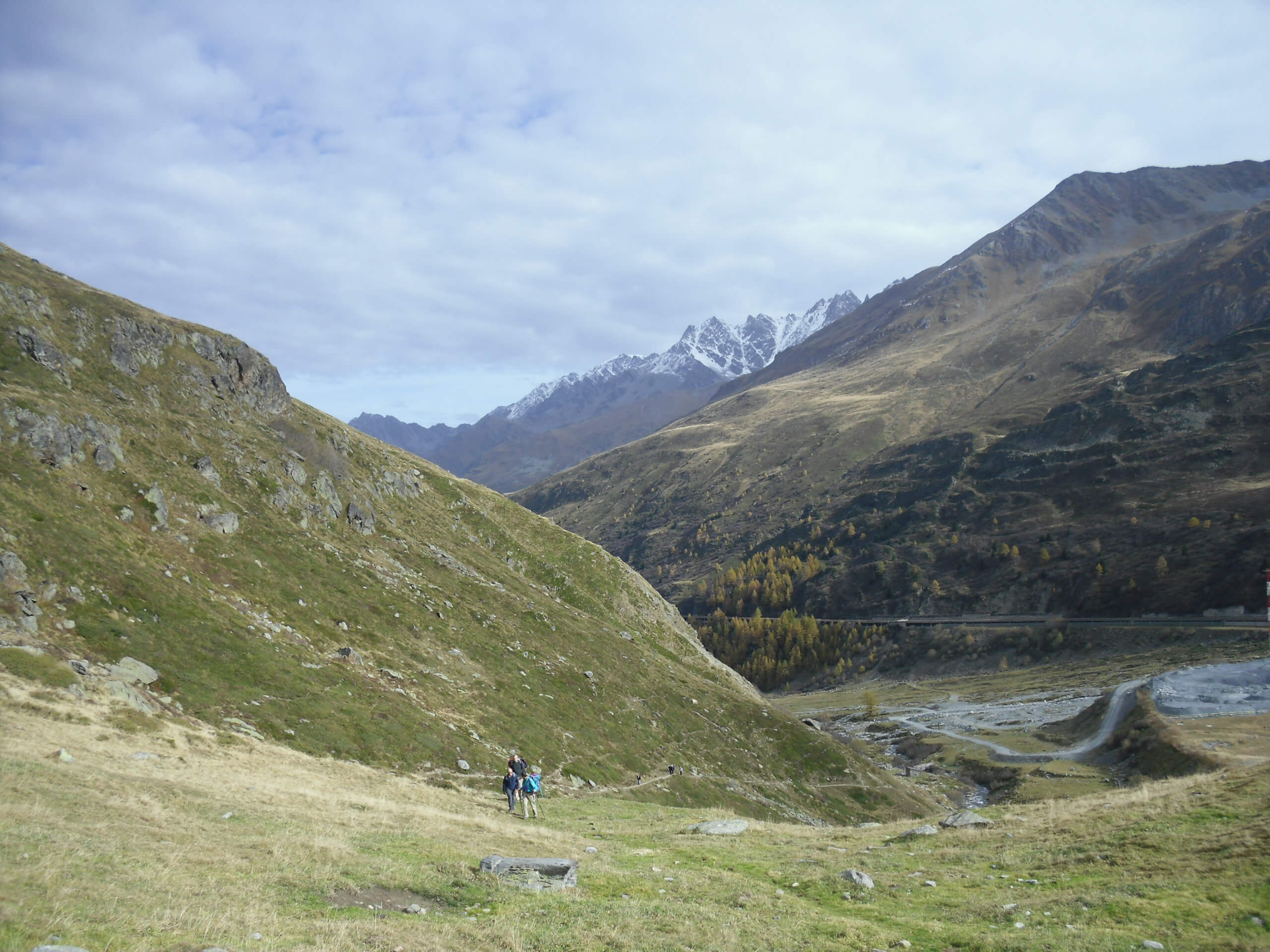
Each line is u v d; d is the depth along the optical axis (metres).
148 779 29.89
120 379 82.88
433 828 31.62
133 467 71.69
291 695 57.47
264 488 86.81
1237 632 190.00
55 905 14.81
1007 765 127.06
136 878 18.03
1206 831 25.56
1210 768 81.25
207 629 58.50
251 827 25.89
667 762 91.06
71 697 39.84
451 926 18.52
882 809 104.94
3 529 51.19
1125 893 21.70
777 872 28.47
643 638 136.88
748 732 114.31
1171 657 185.62
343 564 85.62
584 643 111.81
